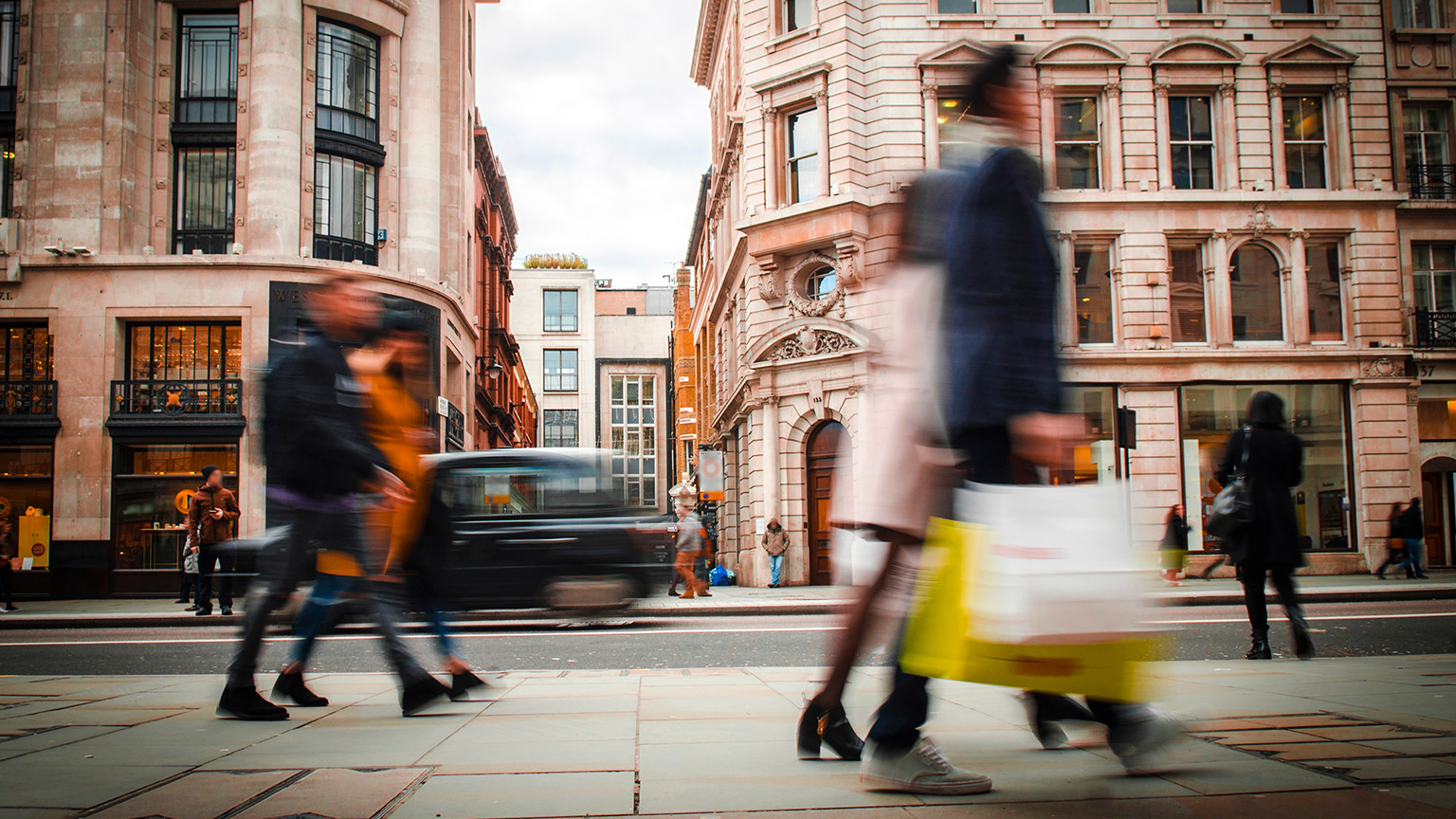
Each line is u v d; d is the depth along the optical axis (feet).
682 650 27.53
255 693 13.33
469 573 36.35
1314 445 75.25
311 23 75.66
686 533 59.11
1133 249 75.05
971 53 73.56
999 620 7.64
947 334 8.31
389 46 80.74
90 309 70.85
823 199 73.31
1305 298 76.07
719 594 62.69
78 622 42.55
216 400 70.90
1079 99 76.84
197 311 71.10
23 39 73.10
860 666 21.79
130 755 10.44
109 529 69.36
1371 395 75.05
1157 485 73.10
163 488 70.54
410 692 13.65
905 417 9.19
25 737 11.82
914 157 73.67
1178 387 74.74
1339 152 77.05
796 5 78.79
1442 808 7.71
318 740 11.46
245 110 74.28
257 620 13.33
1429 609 38.93
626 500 40.04
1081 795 8.29
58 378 70.23
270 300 71.36
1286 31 77.15
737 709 14.12
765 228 77.20
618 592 37.09
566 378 238.48
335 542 13.98
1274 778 8.80
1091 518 7.80
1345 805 7.83
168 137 73.82
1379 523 73.87
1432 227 79.61
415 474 15.23
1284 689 14.99
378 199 79.51
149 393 70.69
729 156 94.89
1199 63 75.92
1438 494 78.38
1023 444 8.13
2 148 73.51
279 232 72.38
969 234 8.29
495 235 143.84
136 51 73.61
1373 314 76.13
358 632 34.88
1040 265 8.29
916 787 8.39
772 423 76.79
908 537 9.27
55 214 71.41
